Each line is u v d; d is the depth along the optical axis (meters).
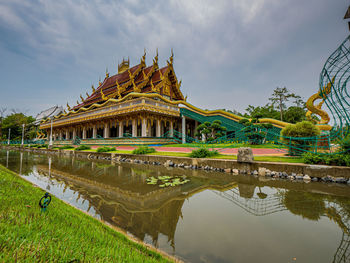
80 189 5.88
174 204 4.41
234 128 20.56
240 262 2.21
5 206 2.65
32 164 12.34
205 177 7.40
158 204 4.44
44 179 7.47
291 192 5.16
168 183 6.47
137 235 2.93
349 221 3.33
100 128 32.03
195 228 3.15
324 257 2.29
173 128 26.34
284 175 7.04
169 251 2.47
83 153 18.92
